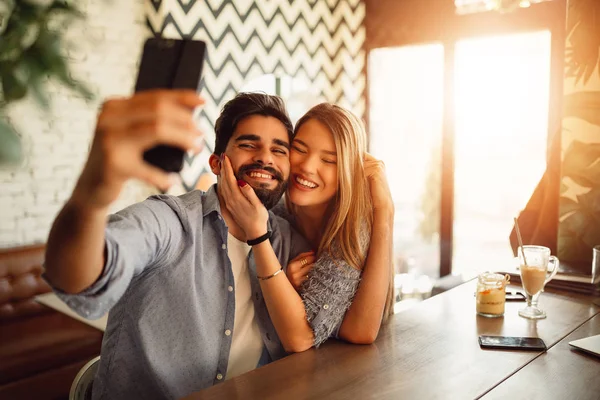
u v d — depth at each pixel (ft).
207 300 4.38
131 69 11.53
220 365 4.42
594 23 7.19
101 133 1.92
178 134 1.90
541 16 11.71
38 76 1.37
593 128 7.32
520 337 4.51
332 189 4.89
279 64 13.88
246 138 4.52
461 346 4.38
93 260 2.74
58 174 10.75
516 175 12.55
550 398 3.45
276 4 13.58
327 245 4.77
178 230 4.21
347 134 4.79
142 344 4.17
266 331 4.74
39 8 1.41
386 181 5.16
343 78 15.47
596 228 7.37
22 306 9.92
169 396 4.25
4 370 8.24
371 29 14.73
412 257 14.48
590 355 4.18
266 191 4.57
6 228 10.27
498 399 3.43
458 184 13.47
